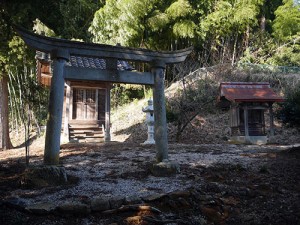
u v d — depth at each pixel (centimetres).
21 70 1296
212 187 425
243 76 1553
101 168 562
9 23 600
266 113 1352
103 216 345
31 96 648
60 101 475
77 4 1586
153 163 534
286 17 1942
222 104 1177
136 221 334
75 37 1592
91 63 984
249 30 1933
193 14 1719
